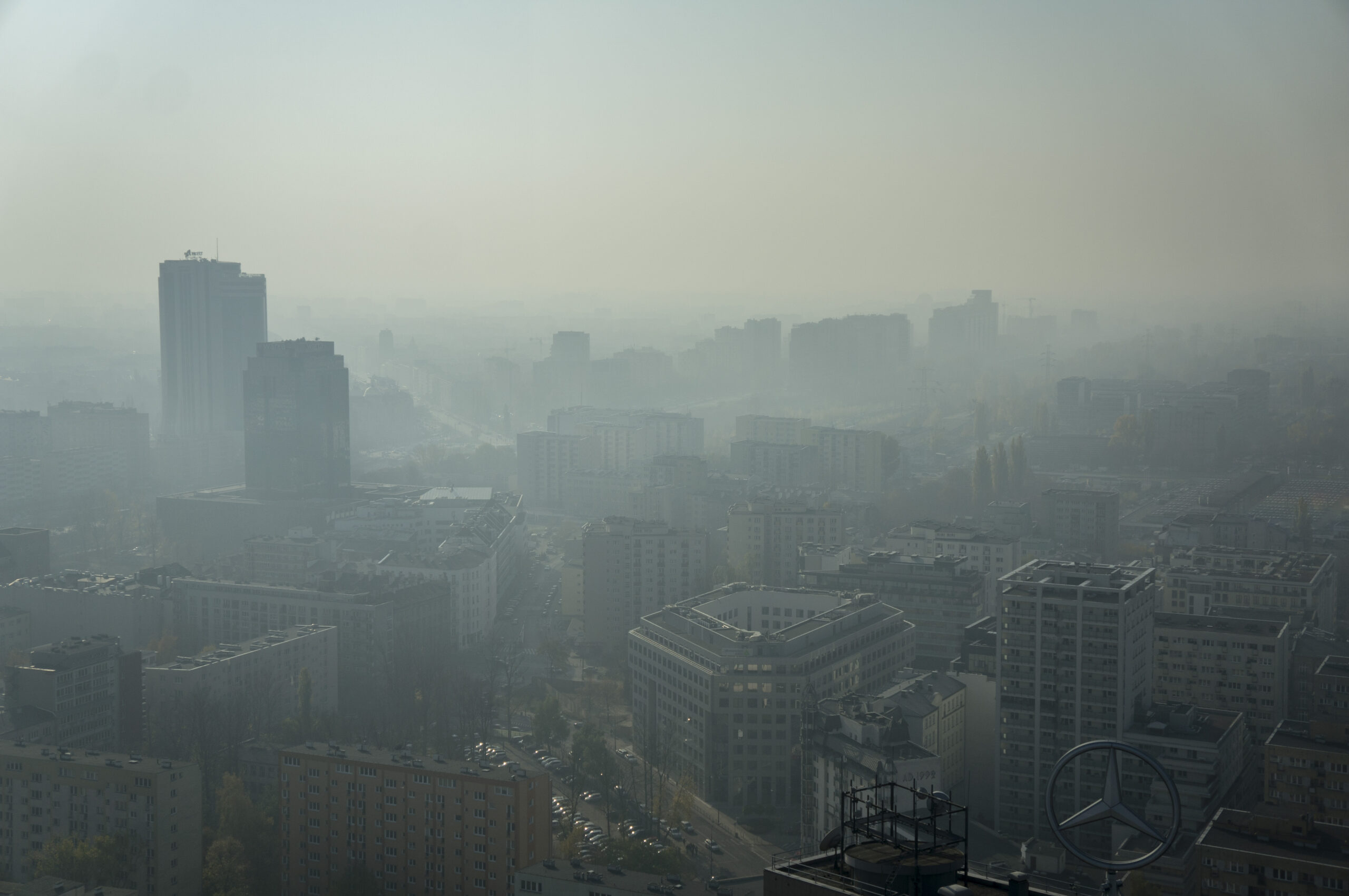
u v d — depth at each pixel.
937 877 143.00
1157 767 149.62
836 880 144.88
